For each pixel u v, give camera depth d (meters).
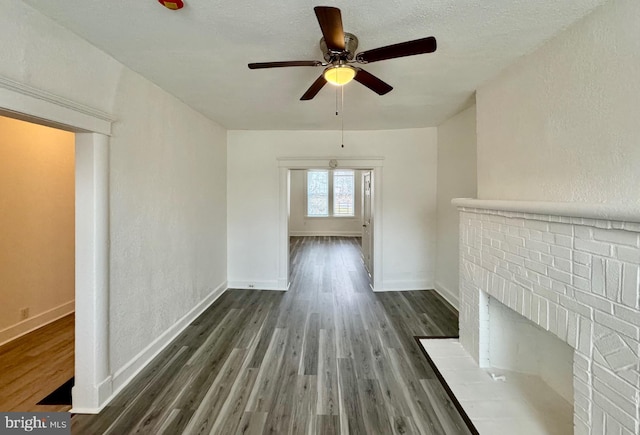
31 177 3.10
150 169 2.51
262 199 4.40
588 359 1.39
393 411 1.92
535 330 2.22
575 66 1.58
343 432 1.75
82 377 1.92
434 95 2.81
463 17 1.57
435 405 1.97
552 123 1.74
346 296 4.15
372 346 2.75
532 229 1.76
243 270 4.47
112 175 2.07
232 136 4.37
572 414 1.85
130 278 2.27
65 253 3.50
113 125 2.07
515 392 2.07
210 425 1.80
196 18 1.58
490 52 1.94
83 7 1.48
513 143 2.11
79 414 1.89
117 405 1.97
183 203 3.10
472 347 2.52
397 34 1.74
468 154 3.22
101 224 1.96
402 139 4.28
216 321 3.31
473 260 2.48
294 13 1.54
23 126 3.03
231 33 1.73
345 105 3.14
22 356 2.59
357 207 9.96
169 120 2.80
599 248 1.33
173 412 1.91
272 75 2.35
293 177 9.95
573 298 1.47
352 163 4.30
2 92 1.37
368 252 5.26
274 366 2.42
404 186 4.31
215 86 2.59
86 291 1.92
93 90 1.89
